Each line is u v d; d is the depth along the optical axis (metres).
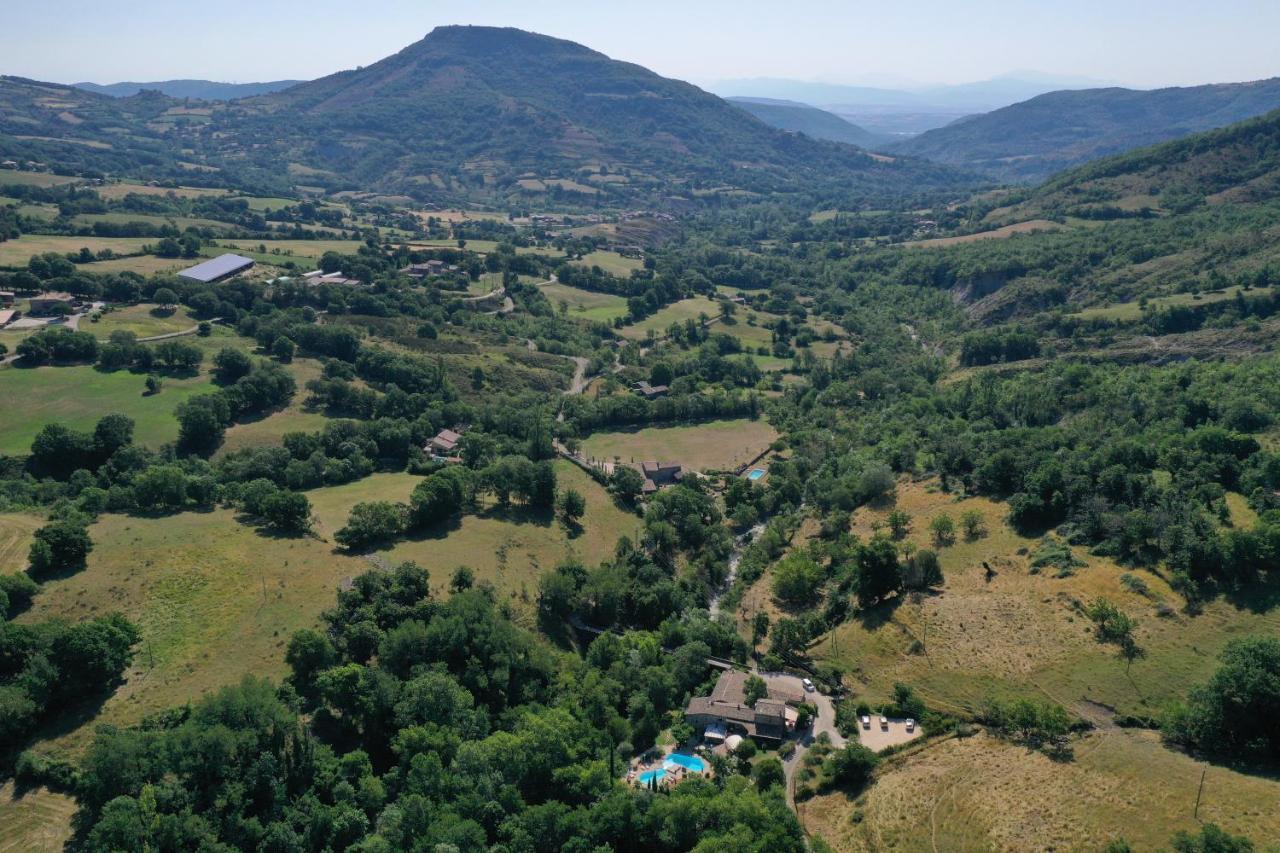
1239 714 90.88
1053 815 85.25
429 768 88.88
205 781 84.44
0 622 97.62
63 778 84.56
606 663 121.88
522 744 94.81
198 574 119.81
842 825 89.25
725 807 84.62
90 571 117.19
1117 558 126.62
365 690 98.75
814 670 121.31
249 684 94.00
